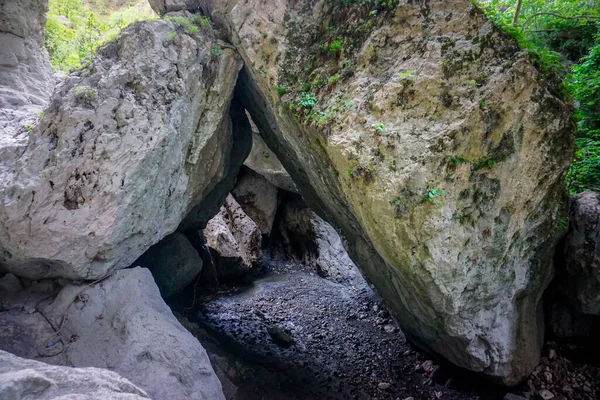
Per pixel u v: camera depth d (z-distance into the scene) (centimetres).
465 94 409
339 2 514
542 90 402
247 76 655
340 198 583
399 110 428
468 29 421
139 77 489
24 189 437
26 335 434
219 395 449
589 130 593
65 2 1050
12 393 208
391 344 805
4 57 667
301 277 1282
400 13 456
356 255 728
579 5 641
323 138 471
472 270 455
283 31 545
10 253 452
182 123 552
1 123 558
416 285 465
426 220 412
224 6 590
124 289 500
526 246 503
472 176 420
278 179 1236
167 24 526
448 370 662
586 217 518
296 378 668
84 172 451
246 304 1023
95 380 248
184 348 457
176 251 866
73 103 467
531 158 428
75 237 446
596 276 505
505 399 548
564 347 586
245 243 1314
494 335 521
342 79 479
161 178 534
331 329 887
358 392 638
